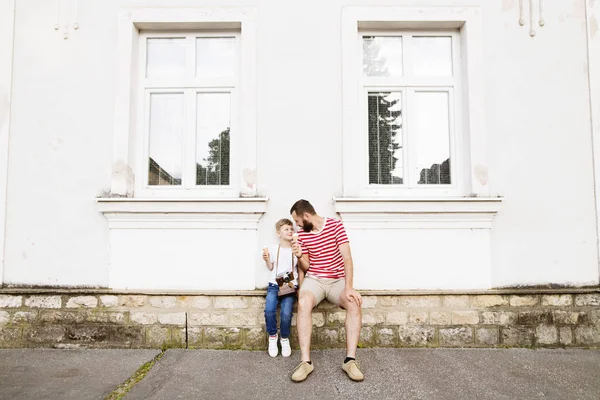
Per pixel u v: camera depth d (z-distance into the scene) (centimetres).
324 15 402
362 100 412
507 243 389
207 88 415
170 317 384
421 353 366
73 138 400
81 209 396
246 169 390
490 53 399
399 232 387
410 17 397
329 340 378
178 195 408
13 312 388
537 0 404
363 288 385
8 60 403
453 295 383
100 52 403
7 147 399
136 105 411
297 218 342
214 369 335
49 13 407
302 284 340
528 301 384
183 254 389
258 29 402
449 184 409
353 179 389
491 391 295
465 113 401
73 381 313
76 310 387
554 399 284
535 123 396
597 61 398
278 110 397
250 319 383
